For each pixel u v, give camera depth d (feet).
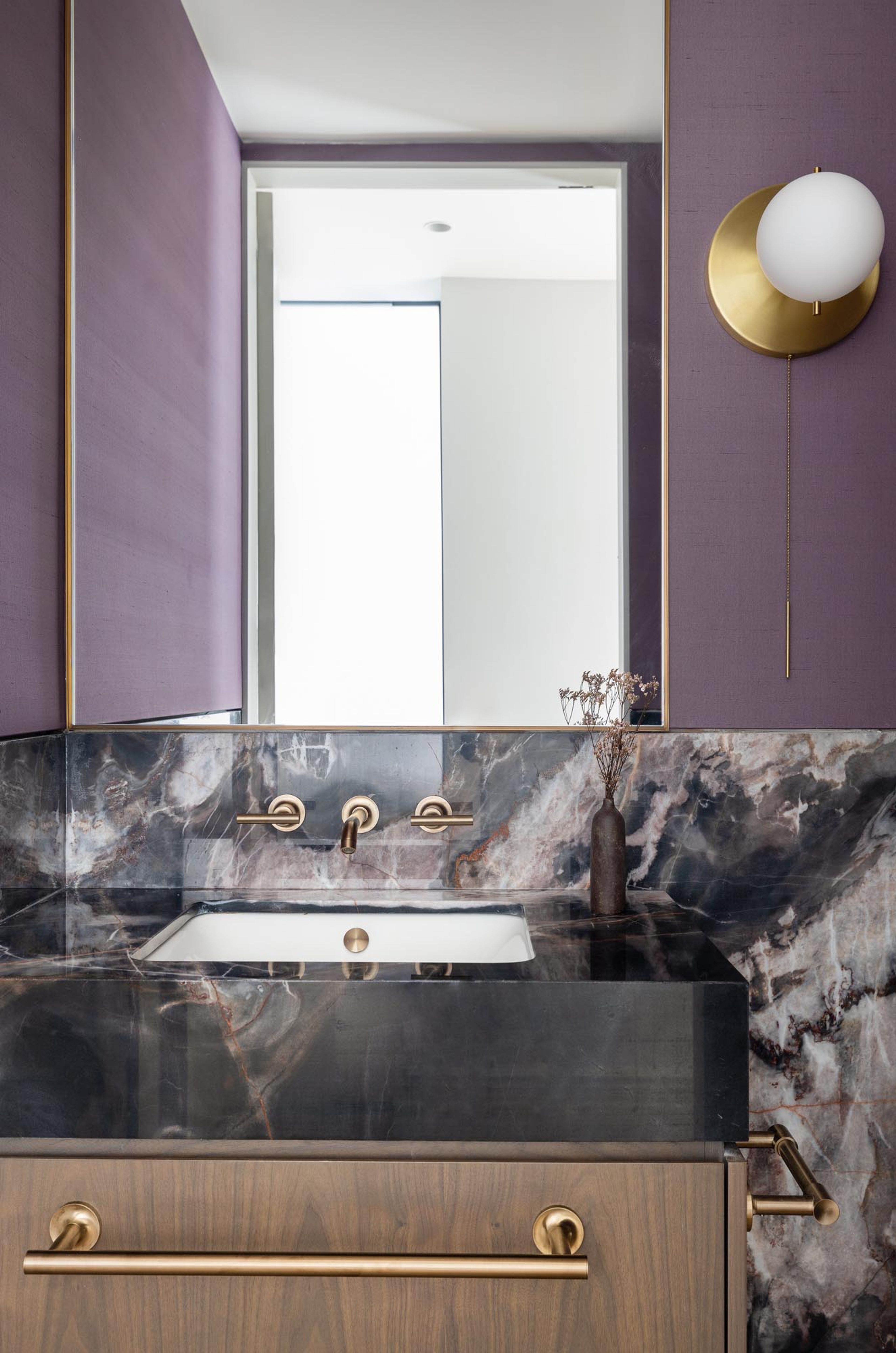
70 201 4.82
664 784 4.69
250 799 4.73
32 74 4.45
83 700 4.79
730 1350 3.11
